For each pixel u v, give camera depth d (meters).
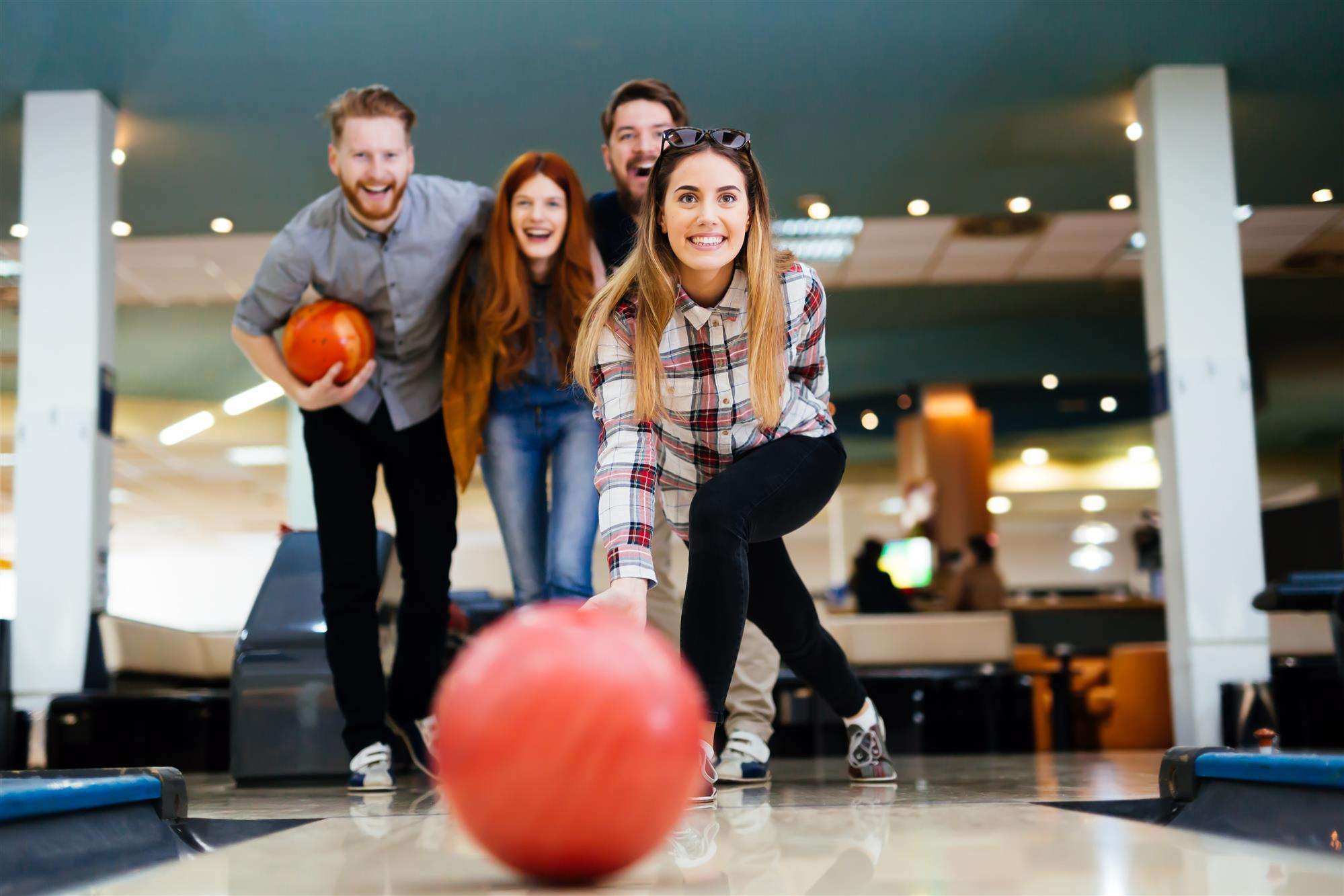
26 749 5.27
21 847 1.14
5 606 19.44
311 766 3.19
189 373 11.55
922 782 2.43
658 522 2.79
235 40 5.46
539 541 2.76
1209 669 5.51
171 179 6.95
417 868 1.13
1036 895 0.90
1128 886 0.94
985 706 5.36
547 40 5.54
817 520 21.91
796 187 7.41
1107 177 7.36
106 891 1.01
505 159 6.80
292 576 3.33
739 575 1.83
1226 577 5.58
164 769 1.55
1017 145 6.81
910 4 5.32
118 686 5.37
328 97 5.99
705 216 1.79
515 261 2.61
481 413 2.71
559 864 0.87
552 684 0.86
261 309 2.74
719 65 5.80
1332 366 12.47
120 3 5.16
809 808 1.75
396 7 5.24
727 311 1.89
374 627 2.72
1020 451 15.70
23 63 5.61
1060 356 12.01
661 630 2.83
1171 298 5.81
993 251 9.34
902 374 12.23
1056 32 5.57
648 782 0.86
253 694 3.19
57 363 5.68
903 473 14.15
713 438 1.98
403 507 2.85
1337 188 7.67
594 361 1.92
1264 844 1.24
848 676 2.39
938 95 6.16
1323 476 17.64
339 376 2.67
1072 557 22.36
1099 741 6.57
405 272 2.67
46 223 5.77
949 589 10.40
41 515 5.55
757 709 2.67
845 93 6.10
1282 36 5.66
